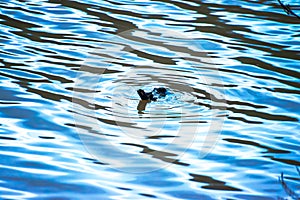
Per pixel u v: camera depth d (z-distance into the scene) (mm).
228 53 34375
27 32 36469
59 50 34125
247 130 26266
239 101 28922
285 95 29562
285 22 39094
